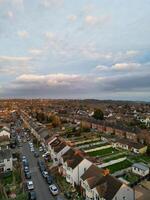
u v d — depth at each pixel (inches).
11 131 5423.2
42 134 4175.7
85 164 2235.5
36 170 2640.3
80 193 2007.9
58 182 2255.2
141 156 3159.5
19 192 2050.9
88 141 4023.1
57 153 2778.1
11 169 2689.5
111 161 2859.3
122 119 6781.5
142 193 1769.2
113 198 1630.2
